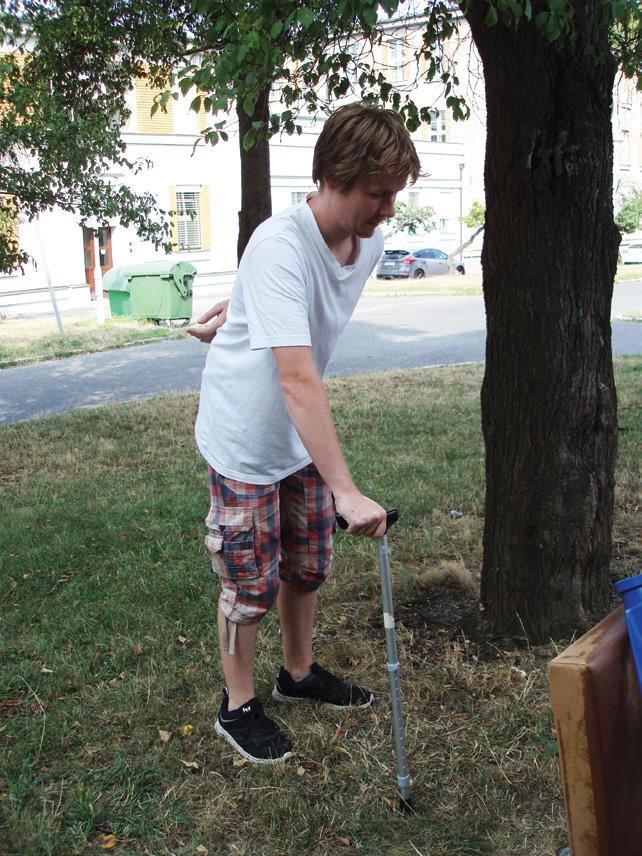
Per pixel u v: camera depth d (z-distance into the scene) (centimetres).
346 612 382
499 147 315
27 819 248
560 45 287
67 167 766
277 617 377
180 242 2680
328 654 340
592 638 172
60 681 326
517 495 334
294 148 2958
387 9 273
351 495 237
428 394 910
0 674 330
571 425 324
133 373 1243
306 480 281
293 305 239
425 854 235
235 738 279
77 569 444
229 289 2789
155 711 305
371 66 536
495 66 308
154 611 386
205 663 339
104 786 266
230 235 2797
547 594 336
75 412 891
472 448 667
